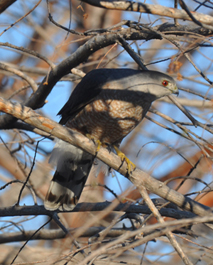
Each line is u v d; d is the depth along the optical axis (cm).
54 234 1035
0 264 1084
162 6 737
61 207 1050
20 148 1180
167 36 820
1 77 1599
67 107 1102
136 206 935
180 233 888
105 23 1662
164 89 1012
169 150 680
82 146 841
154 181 849
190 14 662
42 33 1507
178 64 764
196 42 777
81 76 1109
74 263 788
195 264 767
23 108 749
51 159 1058
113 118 1018
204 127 786
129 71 1037
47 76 928
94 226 1069
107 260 743
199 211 851
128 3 738
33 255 1083
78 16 1641
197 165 948
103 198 1182
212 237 901
